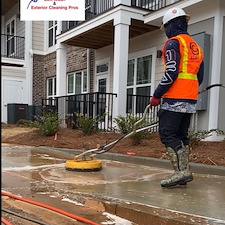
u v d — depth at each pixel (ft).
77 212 9.16
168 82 10.56
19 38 55.01
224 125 23.56
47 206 9.27
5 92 50.06
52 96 51.29
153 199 9.84
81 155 15.21
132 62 34.24
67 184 12.03
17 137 28.30
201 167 14.89
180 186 11.64
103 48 39.24
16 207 9.30
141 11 28.96
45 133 26.66
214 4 23.43
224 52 23.54
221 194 10.53
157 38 30.81
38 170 14.82
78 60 44.45
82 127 27.02
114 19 28.96
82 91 43.75
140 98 32.12
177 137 11.43
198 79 11.51
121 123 23.29
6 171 14.49
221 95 23.40
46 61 52.75
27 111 46.42
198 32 24.99
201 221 7.88
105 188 11.39
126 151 19.88
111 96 31.94
